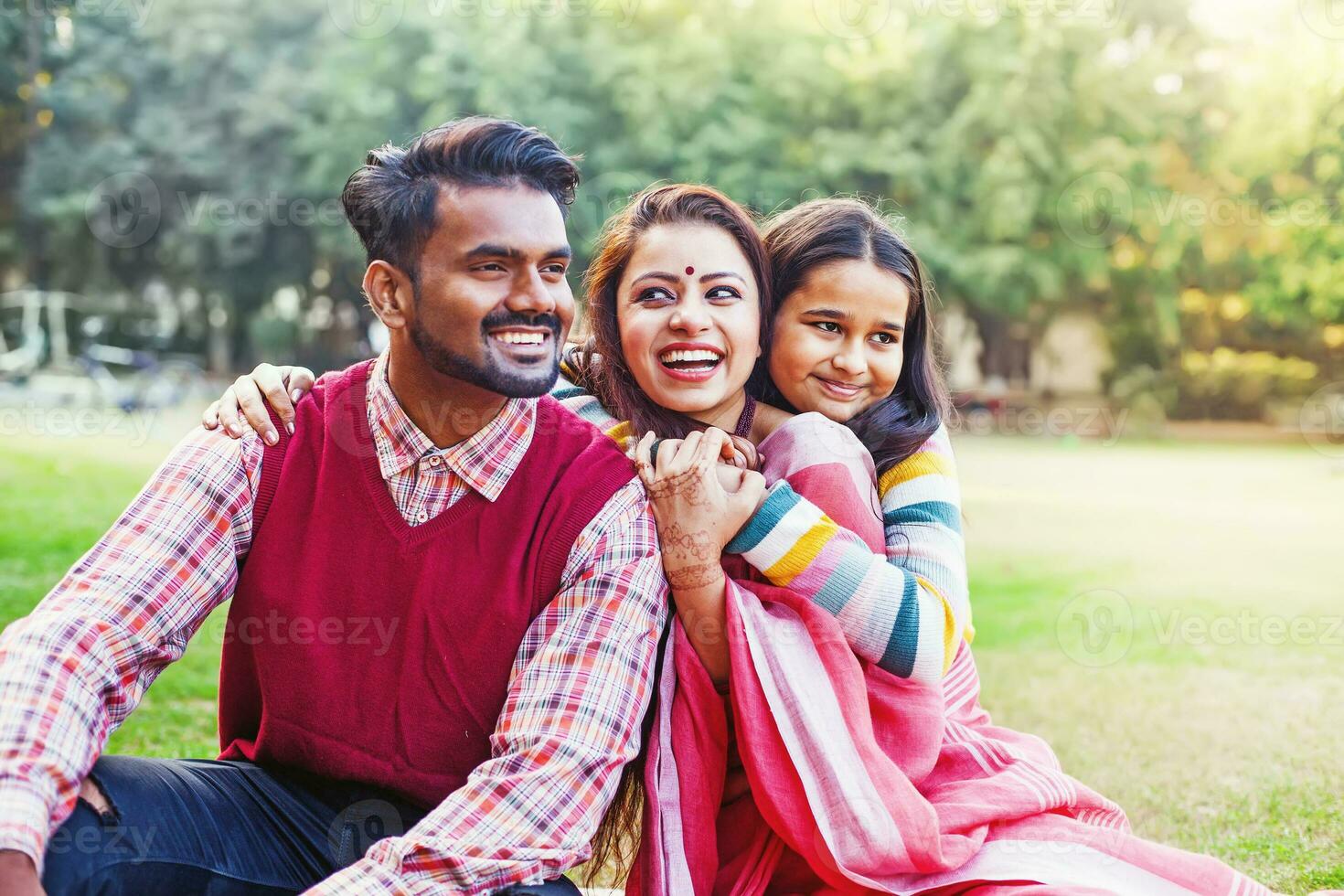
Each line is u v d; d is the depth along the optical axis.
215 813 1.67
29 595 4.76
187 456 1.73
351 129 19.50
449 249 1.67
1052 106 19.64
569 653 1.67
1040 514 9.10
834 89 19.59
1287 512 9.38
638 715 1.69
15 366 19.45
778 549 1.79
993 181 19.48
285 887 1.71
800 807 1.70
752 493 1.81
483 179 1.68
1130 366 22.69
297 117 20.00
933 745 1.81
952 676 2.04
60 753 1.50
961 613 1.91
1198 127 21.17
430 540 1.72
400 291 1.71
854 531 1.87
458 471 1.73
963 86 19.92
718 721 1.78
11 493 7.52
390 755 1.71
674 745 1.76
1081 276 21.06
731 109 19.56
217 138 20.77
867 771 1.70
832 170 19.30
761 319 2.03
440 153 1.69
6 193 22.58
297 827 1.73
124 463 9.55
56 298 20.48
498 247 1.66
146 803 1.61
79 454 10.10
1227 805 2.99
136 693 1.66
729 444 1.87
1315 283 20.97
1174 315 21.47
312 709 1.71
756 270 2.00
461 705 1.72
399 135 19.67
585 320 2.13
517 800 1.57
